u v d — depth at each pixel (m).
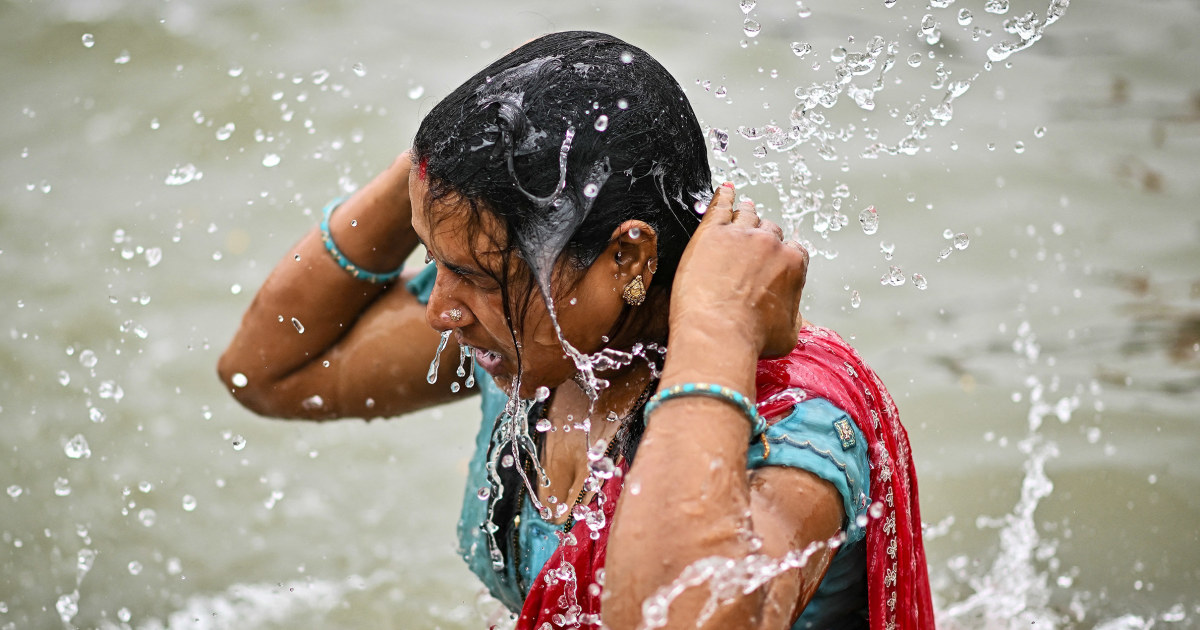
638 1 6.68
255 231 5.09
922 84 5.63
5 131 5.87
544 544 1.86
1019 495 3.66
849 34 6.01
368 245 2.18
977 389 4.10
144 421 4.20
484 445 2.04
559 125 1.56
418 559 3.62
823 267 4.72
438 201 1.60
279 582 3.54
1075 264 4.72
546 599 1.76
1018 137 5.42
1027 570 3.38
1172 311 4.40
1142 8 6.55
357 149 5.55
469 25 6.64
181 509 3.81
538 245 1.58
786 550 1.52
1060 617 3.22
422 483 3.98
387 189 2.14
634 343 1.77
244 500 3.88
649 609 1.44
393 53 6.34
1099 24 6.43
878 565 1.75
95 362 4.25
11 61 6.40
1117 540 3.49
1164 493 3.62
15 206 5.29
